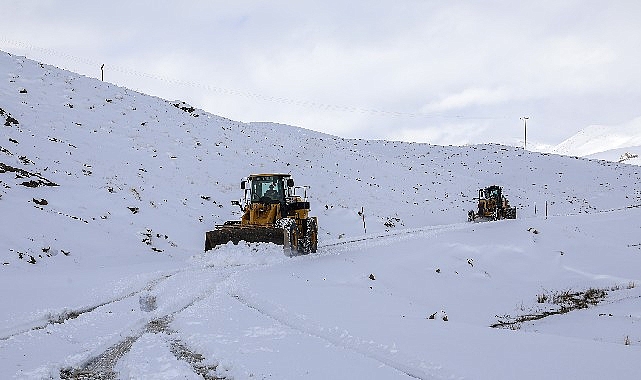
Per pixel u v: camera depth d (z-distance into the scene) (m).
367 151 67.12
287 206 19.62
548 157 82.69
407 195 46.22
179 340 8.05
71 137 30.69
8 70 40.03
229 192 33.47
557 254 23.81
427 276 19.14
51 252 15.69
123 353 7.51
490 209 38.41
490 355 6.85
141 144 35.47
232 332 8.24
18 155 23.20
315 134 76.12
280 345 7.44
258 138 52.84
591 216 35.38
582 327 13.92
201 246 22.12
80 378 6.55
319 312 9.76
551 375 5.90
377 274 17.59
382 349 7.19
